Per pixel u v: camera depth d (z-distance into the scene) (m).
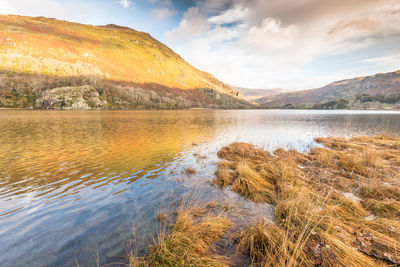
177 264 4.22
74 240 5.45
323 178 9.70
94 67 194.62
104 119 52.06
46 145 18.89
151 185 9.52
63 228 6.05
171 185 9.52
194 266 4.16
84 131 29.06
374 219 6.06
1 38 188.62
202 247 4.87
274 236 4.79
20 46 189.50
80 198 8.14
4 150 16.78
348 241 4.56
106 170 11.86
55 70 158.75
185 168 12.27
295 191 7.64
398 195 7.42
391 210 6.34
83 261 4.66
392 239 4.40
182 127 36.94
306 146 20.20
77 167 12.42
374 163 12.00
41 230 5.95
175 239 4.88
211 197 8.17
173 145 19.70
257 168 11.52
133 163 13.36
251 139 24.30
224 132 30.78
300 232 4.91
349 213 6.28
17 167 12.32
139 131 30.06
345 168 11.42
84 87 131.38
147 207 7.30
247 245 4.97
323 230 4.93
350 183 8.97
